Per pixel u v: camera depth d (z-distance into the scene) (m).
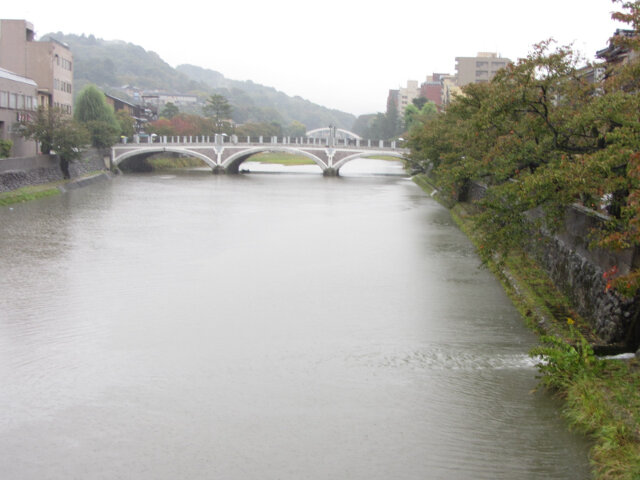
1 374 17.50
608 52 29.12
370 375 17.48
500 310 23.33
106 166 89.81
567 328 19.58
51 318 22.14
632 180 15.93
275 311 23.22
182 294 25.30
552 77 21.69
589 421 13.86
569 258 22.83
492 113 22.66
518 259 28.67
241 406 15.70
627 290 15.09
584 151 21.69
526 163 23.30
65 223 43.00
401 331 21.08
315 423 14.85
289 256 32.91
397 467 13.08
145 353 19.06
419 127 76.38
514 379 17.08
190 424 14.82
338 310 23.38
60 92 83.12
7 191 53.75
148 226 42.53
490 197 24.53
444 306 23.86
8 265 29.66
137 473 12.91
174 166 111.75
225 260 31.70
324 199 62.03
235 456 13.49
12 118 65.31
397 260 32.09
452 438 14.12
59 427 14.66
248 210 52.41
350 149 93.38
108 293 25.27
